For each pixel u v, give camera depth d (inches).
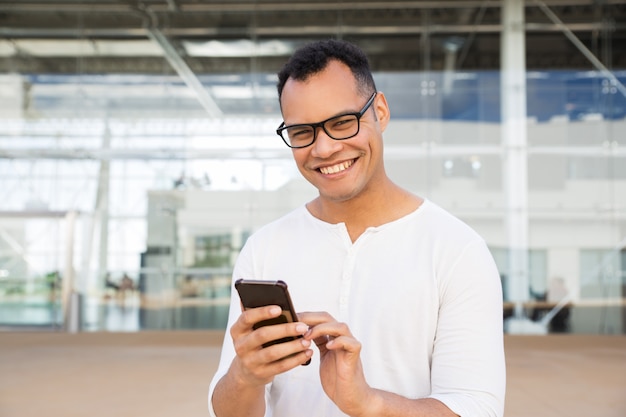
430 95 581.6
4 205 586.9
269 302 49.4
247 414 56.1
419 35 587.5
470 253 59.2
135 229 584.1
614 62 577.9
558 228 568.1
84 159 589.6
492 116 578.6
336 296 61.7
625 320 556.7
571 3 582.2
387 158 577.9
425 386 58.7
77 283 577.3
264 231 68.0
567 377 298.8
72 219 578.9
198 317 575.8
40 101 595.2
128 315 576.4
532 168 573.3
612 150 571.8
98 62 597.3
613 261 562.6
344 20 593.9
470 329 57.1
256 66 595.8
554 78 579.8
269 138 589.3
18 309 577.0
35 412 220.4
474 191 572.4
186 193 586.2
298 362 49.8
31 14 596.1
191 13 597.9
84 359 367.6
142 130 592.1
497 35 584.1
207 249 581.6
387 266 60.9
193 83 595.5
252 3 595.5
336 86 57.9
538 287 563.8
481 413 53.9
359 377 50.2
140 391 259.1
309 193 582.2
